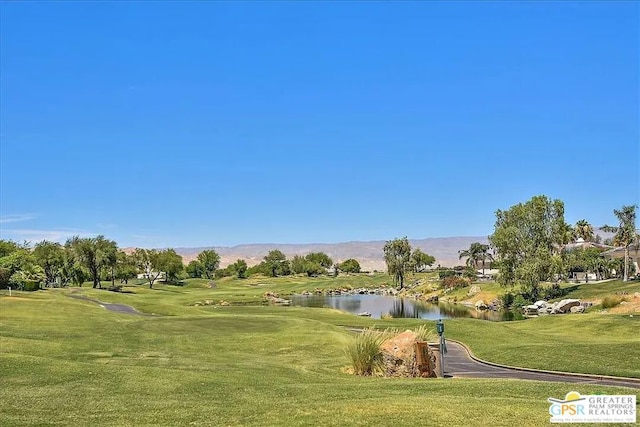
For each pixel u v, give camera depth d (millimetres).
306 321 39438
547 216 85812
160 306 61094
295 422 12203
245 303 92438
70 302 52562
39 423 12406
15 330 31750
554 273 82625
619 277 119938
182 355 25594
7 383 16859
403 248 140625
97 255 109062
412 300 111562
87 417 13023
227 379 18703
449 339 34938
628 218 94500
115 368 19469
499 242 85438
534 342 32781
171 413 13383
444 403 14070
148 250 139500
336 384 18734
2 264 82562
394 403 14047
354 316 53125
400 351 22500
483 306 86625
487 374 23656
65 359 22422
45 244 110125
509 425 11922
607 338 36250
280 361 25828
